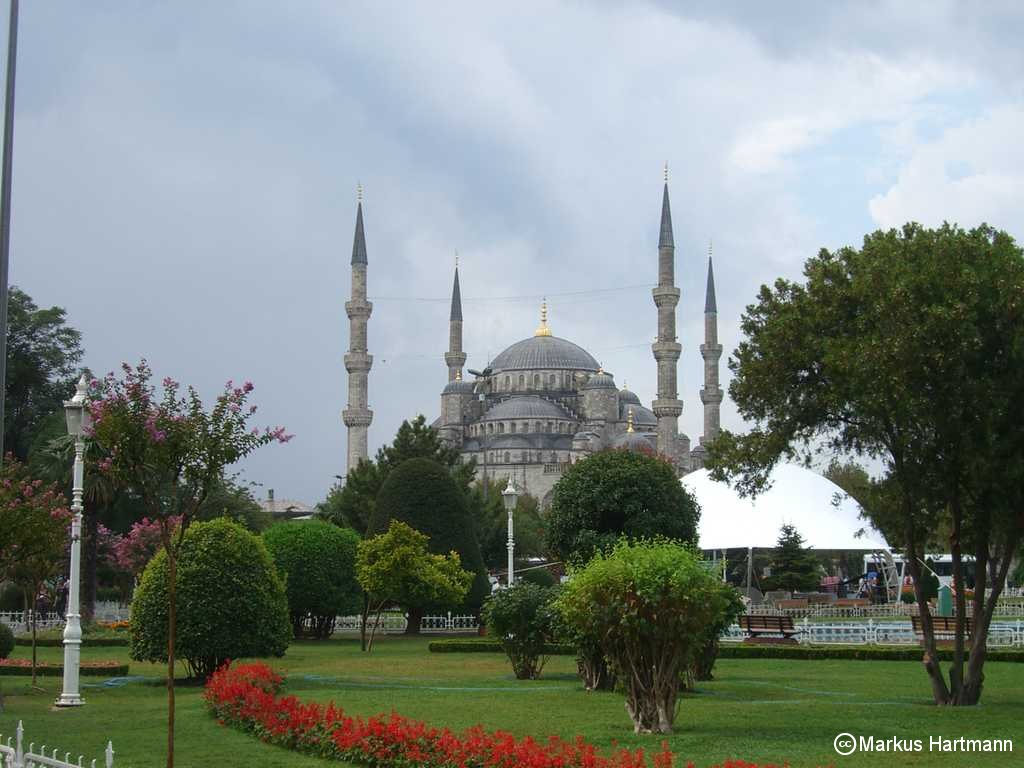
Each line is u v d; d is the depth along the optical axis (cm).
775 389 2533
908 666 3506
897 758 1711
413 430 7738
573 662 3559
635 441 14762
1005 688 2823
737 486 2688
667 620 1925
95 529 5956
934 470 2427
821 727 2025
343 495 7456
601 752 1733
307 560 4881
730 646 3903
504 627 3041
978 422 2292
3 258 1875
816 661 3709
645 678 1961
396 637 5181
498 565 8150
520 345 17350
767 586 7775
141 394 1661
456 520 5559
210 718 2205
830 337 2466
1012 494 2353
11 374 7831
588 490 4750
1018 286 2245
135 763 1714
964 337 2227
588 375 16900
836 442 2608
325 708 2122
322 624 5106
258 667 2414
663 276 13638
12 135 1905
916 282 2303
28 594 4825
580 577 2016
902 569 7981
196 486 1698
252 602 3031
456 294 17262
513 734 1927
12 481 2827
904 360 2244
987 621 2456
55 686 2980
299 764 1673
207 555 3027
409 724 1809
